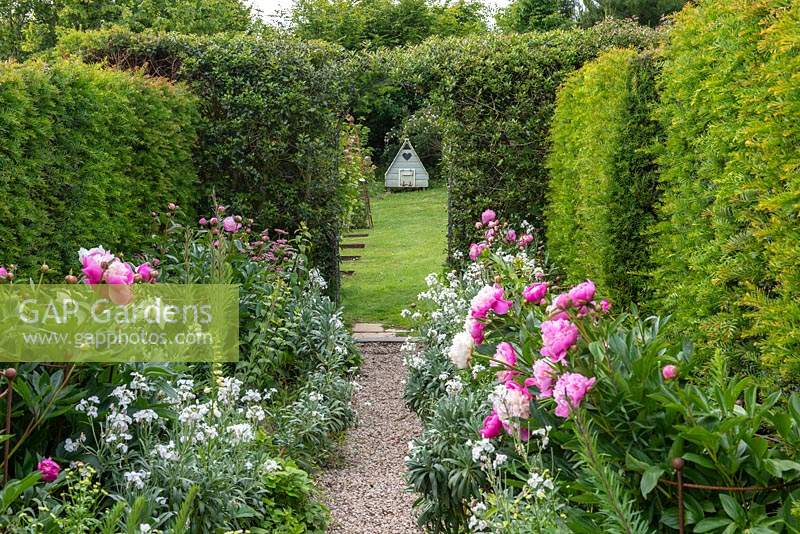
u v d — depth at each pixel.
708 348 2.94
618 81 4.62
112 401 2.98
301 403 4.62
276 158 7.82
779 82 2.36
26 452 2.74
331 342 5.45
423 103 8.84
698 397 2.01
